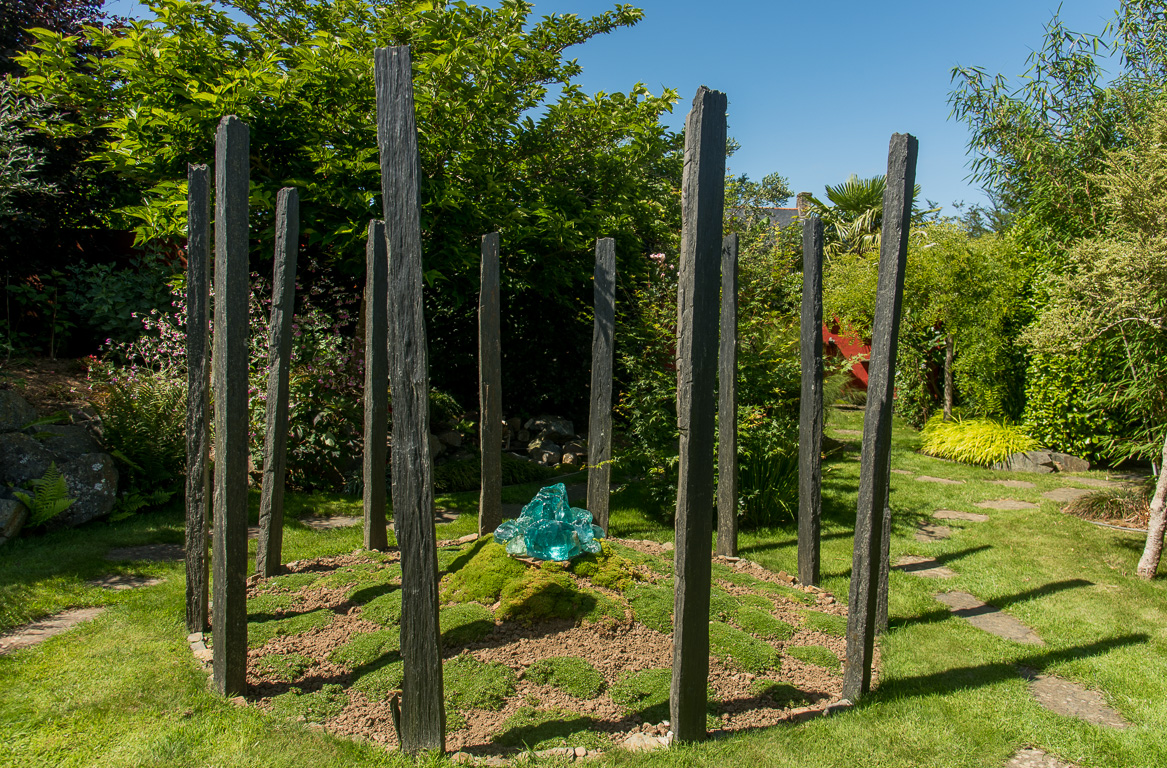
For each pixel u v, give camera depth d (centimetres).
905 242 331
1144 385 643
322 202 700
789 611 442
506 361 1157
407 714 271
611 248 569
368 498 532
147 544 550
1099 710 334
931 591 503
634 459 687
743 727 308
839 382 940
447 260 758
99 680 322
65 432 623
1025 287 1064
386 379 534
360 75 678
